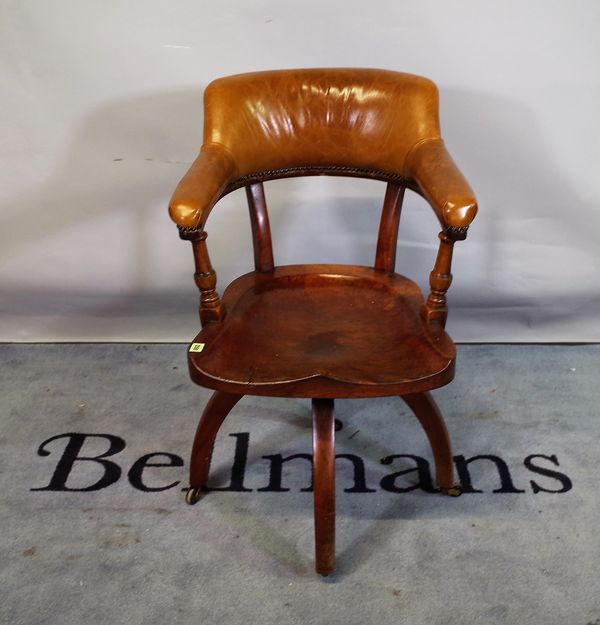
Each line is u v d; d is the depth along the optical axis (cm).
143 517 161
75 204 208
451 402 198
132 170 204
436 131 155
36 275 218
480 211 207
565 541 153
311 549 153
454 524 158
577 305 219
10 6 183
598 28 184
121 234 212
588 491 167
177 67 191
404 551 152
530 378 208
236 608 139
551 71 189
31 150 201
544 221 207
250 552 152
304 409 197
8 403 198
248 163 159
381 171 163
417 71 191
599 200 204
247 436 186
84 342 228
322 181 203
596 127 195
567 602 140
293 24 186
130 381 209
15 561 149
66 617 138
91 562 149
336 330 146
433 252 213
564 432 186
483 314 223
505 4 182
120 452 181
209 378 130
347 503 164
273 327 147
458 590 142
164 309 225
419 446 183
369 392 128
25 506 163
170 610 139
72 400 200
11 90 193
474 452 180
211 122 156
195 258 139
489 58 188
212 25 186
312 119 161
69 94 194
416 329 143
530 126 196
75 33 187
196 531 157
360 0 182
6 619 137
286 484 170
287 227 211
